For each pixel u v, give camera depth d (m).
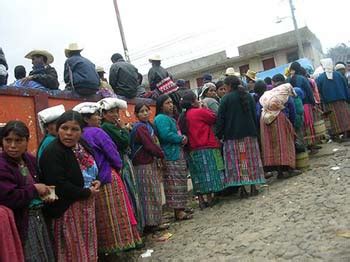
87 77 6.44
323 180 6.00
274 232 4.43
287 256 3.73
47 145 4.04
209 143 6.49
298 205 5.14
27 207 3.50
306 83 8.30
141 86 9.07
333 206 4.75
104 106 5.16
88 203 4.08
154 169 5.75
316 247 3.77
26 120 5.49
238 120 6.31
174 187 6.07
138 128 5.69
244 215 5.39
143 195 5.57
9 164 3.47
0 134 3.53
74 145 4.09
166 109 6.27
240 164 6.30
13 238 3.25
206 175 6.43
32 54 6.32
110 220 4.56
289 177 6.89
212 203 6.58
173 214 6.80
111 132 5.10
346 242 3.71
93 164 4.34
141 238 5.29
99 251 4.58
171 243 5.03
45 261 3.59
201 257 4.26
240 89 6.36
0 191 3.31
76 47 6.64
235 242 4.45
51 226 3.93
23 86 5.82
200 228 5.38
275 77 8.26
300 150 7.08
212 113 6.59
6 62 5.44
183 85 9.80
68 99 6.29
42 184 3.62
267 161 6.80
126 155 5.34
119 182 4.70
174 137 6.05
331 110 8.98
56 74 6.41
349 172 6.05
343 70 9.98
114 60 8.05
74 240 3.89
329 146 8.70
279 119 6.75
